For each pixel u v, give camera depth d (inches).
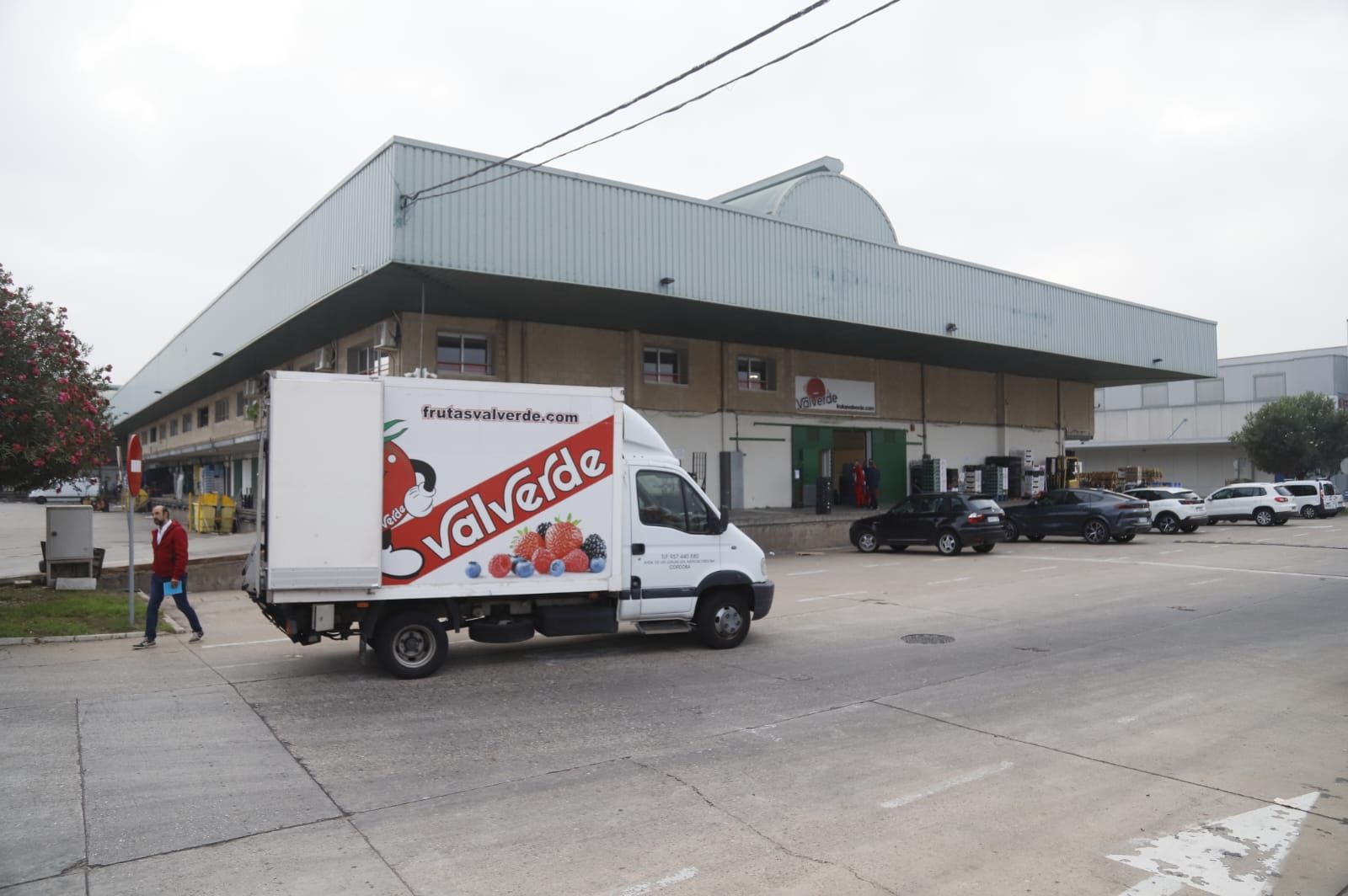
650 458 397.4
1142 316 1301.7
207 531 1109.7
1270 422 1898.4
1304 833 199.8
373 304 796.0
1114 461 2502.5
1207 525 1379.2
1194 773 238.7
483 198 666.8
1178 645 409.4
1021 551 931.3
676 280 773.3
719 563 403.9
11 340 478.0
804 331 981.8
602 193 731.4
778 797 220.7
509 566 356.8
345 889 169.6
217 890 168.7
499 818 206.1
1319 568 709.9
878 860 184.5
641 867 180.7
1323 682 338.3
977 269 1058.1
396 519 340.2
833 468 1238.3
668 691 328.8
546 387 366.6
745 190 1182.9
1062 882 175.3
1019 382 1455.5
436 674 354.9
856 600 566.3
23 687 331.3
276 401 324.2
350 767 240.5
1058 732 275.9
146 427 2353.6
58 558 574.6
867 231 1141.7
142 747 256.1
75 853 184.5
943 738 269.7
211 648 416.5
